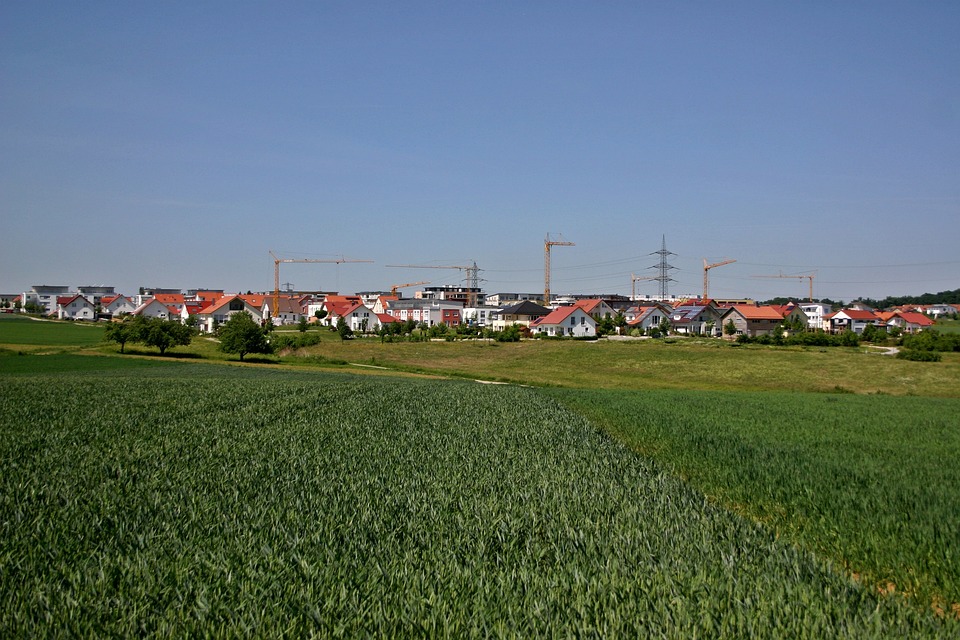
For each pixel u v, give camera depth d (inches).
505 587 311.4
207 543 372.5
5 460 617.6
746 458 722.2
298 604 290.5
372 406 1141.7
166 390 1364.4
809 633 272.5
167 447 699.4
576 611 285.9
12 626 268.2
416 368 2763.3
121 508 446.3
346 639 262.8
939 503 511.5
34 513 429.7
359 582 317.4
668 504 474.9
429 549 364.5
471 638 263.9
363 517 423.8
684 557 359.9
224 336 3029.0
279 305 6825.8
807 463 684.7
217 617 279.1
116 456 646.5
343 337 4384.8
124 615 279.7
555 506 465.1
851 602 307.7
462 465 620.1
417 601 293.1
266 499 474.9
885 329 4928.6
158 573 324.2
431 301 6732.3
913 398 1760.6
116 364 2475.4
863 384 2413.9
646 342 3816.4
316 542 373.7
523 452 706.8
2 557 344.5
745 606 293.6
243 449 695.7
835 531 432.1
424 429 871.7
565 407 1253.1
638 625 273.9
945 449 818.8
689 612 287.6
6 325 4869.6
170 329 3137.3
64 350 3088.1
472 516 435.8
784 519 472.4
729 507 509.4
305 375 2209.6
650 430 933.8
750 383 2488.9
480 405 1187.9
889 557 386.9
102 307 6850.4
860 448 808.9
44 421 877.2
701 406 1320.1
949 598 337.4
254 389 1432.1
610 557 350.9
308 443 746.2
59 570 327.6
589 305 5482.3
